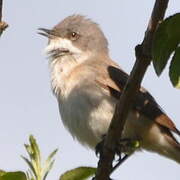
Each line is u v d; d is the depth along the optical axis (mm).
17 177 6535
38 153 7312
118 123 7707
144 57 6836
